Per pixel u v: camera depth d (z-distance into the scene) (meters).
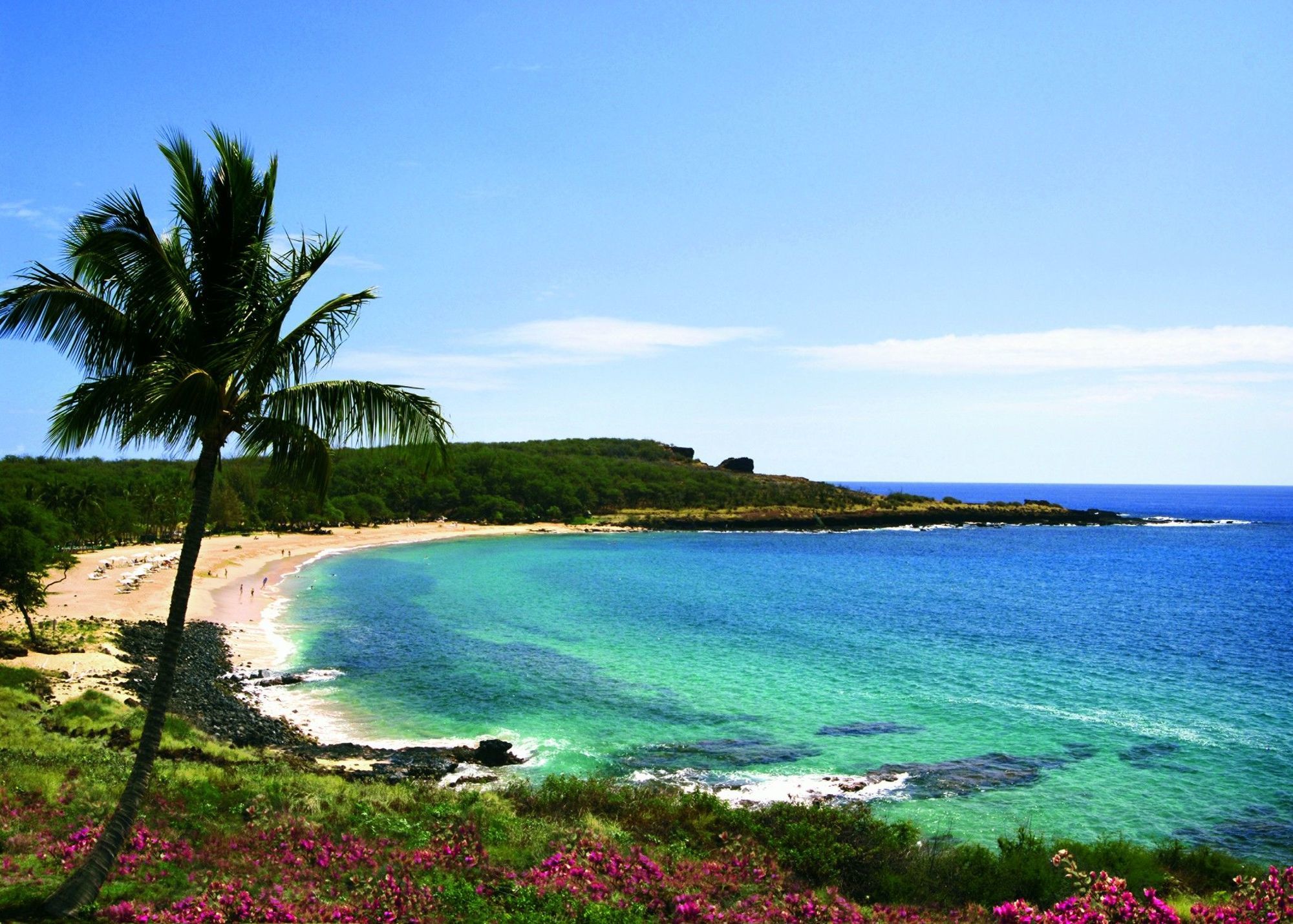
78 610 53.44
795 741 31.50
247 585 77.50
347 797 18.66
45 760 18.86
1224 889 16.72
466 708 35.53
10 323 10.08
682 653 48.69
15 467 116.31
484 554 120.38
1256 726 34.22
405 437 11.49
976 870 16.22
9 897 10.16
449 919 11.01
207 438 11.17
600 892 12.30
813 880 15.42
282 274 11.41
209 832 14.63
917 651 50.81
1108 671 45.47
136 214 9.88
